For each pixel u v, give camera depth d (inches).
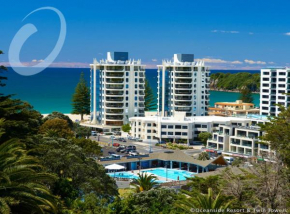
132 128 6382.9
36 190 1508.4
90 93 7445.9
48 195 1473.9
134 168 4670.3
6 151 1553.9
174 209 1884.8
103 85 7091.5
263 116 6437.0
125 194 2805.1
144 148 5649.6
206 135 5876.0
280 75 6697.8
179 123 6038.4
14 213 1338.6
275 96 6776.6
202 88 7199.8
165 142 6087.6
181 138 6038.4
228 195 1718.8
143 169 4643.2
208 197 1504.7
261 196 1688.0
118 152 5211.6
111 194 2463.1
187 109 7111.2
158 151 5447.8
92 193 2100.1
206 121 6131.9
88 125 7047.2
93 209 1908.2
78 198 2031.3
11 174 1370.6
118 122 7052.2
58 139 2810.0
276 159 1878.7
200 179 2274.9
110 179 2615.7
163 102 7332.7
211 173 3201.3
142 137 6254.9
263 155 1990.7
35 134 2829.7
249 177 1930.4
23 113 2529.5
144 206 2038.6
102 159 4441.4
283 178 1782.7
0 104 2384.4
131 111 7116.1
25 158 1499.8
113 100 7012.8
